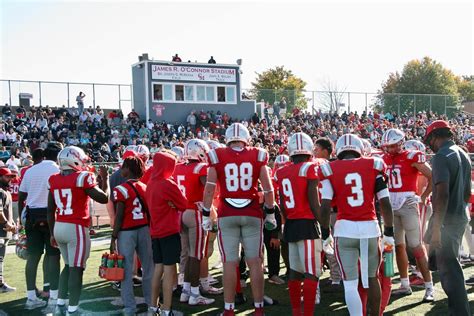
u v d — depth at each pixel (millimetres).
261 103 31844
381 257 4594
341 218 4484
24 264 8477
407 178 5922
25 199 6043
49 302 5891
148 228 5445
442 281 4727
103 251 9438
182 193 5379
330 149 5895
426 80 61781
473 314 5340
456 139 25906
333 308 5730
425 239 4824
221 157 5020
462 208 4730
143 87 29219
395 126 30812
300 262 4891
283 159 6484
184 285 6082
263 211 5574
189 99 30000
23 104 26188
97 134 23562
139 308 5840
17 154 18234
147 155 7387
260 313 5020
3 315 5648
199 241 5902
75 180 5242
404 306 5676
